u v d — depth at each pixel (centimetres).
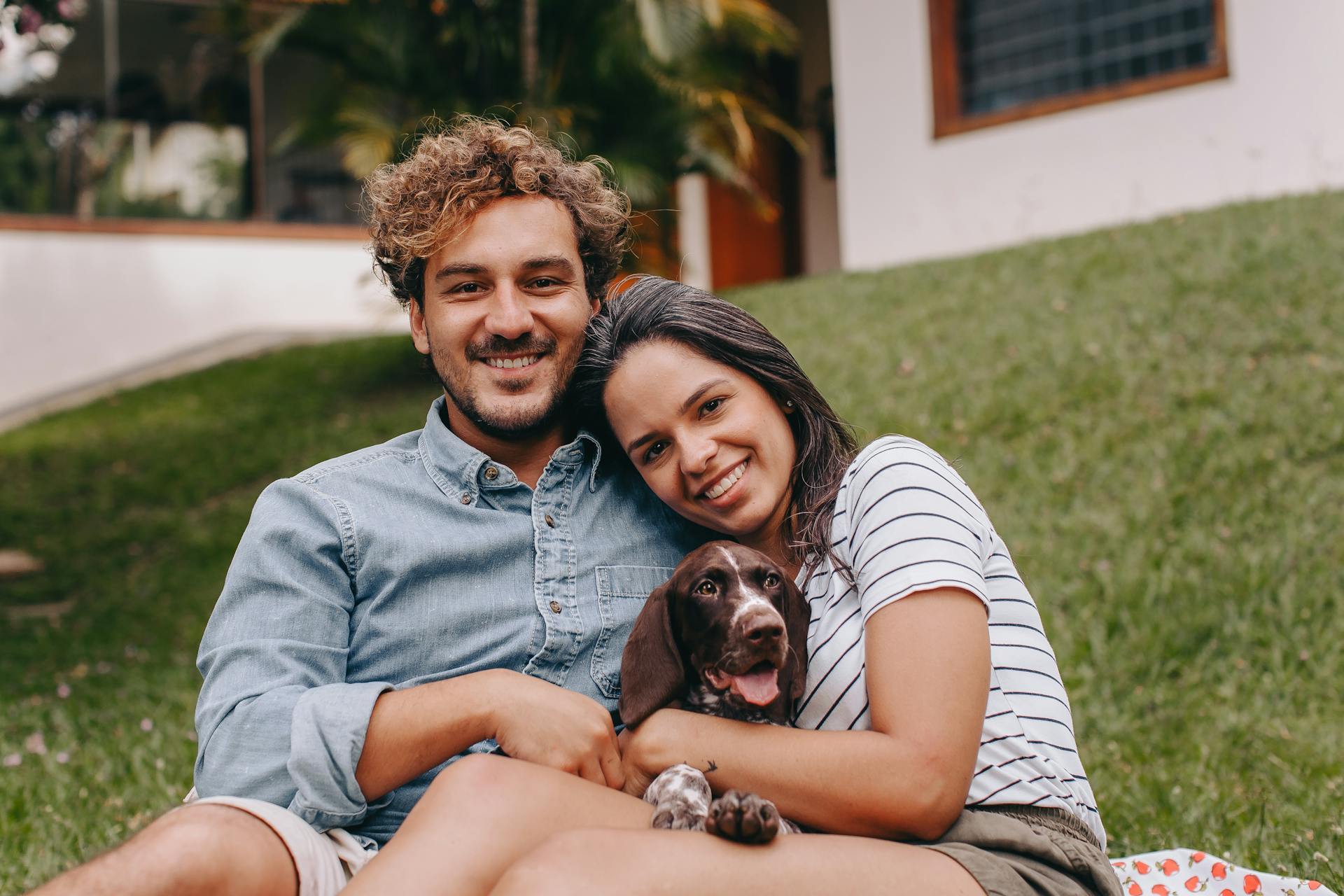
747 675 215
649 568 260
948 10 1004
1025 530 529
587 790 202
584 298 262
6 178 1235
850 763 197
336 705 208
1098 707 418
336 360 1152
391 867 184
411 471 252
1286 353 609
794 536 249
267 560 230
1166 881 244
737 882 180
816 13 1455
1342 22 812
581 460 262
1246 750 380
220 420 1007
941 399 655
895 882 186
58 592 711
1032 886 196
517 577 246
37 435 1032
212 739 213
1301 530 488
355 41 956
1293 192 832
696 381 242
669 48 932
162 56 1284
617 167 925
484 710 209
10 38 1226
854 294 871
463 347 252
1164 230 806
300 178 1345
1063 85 962
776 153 1498
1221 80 864
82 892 170
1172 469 546
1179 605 464
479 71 988
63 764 435
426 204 252
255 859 183
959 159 993
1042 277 789
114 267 1270
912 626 203
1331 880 285
